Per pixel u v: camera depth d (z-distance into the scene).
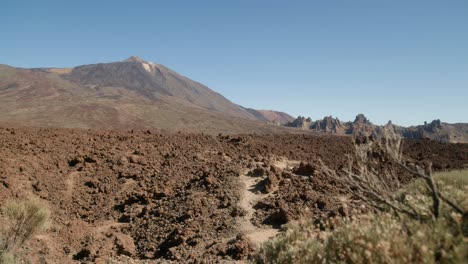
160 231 10.62
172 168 14.63
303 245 4.31
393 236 3.62
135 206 12.39
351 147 18.27
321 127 186.62
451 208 4.03
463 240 3.27
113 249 10.02
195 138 19.11
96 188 13.58
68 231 10.74
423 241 3.38
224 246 8.84
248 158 14.95
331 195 10.90
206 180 12.86
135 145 17.30
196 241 9.51
